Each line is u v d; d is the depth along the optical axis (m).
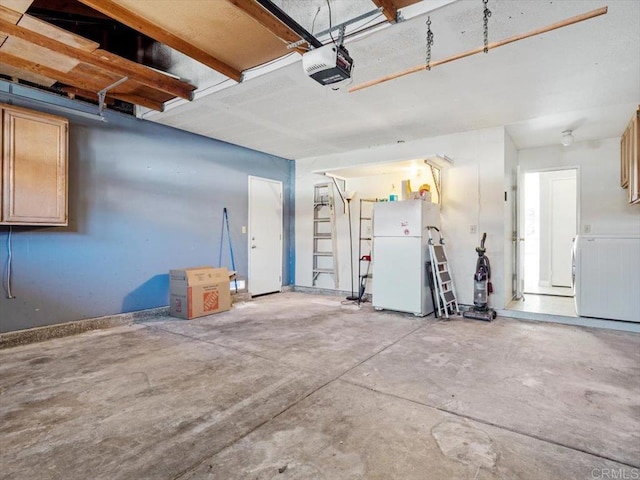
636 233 5.27
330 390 2.50
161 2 2.45
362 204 6.30
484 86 3.60
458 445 1.84
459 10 2.43
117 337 3.86
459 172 5.23
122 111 4.49
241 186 6.14
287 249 7.16
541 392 2.46
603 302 4.20
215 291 5.02
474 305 4.80
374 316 4.85
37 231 3.78
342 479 1.58
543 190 7.20
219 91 3.76
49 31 2.81
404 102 4.04
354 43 2.84
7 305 3.58
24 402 2.33
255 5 2.39
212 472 1.63
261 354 3.27
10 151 3.37
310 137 5.51
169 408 2.25
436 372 2.82
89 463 1.70
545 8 2.41
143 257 4.73
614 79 3.43
